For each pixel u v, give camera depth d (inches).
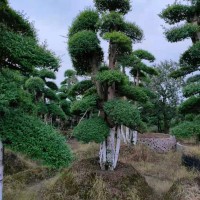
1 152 221.6
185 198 328.2
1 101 199.2
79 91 459.8
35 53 219.6
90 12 418.9
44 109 708.7
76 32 424.5
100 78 386.9
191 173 499.2
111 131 415.2
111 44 417.1
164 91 1133.1
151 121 1151.0
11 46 211.6
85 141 388.5
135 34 421.1
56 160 226.7
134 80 708.0
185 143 837.2
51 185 400.8
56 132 240.1
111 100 397.4
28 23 235.6
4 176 454.3
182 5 353.7
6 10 221.8
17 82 253.3
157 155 657.0
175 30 339.9
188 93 326.0
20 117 231.9
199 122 323.3
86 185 367.2
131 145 680.4
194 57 341.1
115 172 394.9
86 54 418.9
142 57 651.5
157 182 455.5
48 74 732.0
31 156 224.7
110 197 346.6
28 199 363.3
